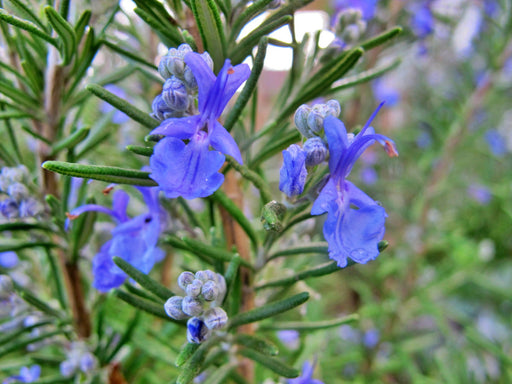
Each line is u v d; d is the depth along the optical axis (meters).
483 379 0.11
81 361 0.06
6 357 0.09
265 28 0.05
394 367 0.12
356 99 0.12
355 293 0.14
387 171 0.15
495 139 0.14
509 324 0.14
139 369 0.08
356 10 0.07
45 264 0.08
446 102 0.12
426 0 0.10
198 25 0.05
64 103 0.06
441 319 0.12
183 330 0.09
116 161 0.08
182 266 0.06
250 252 0.06
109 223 0.08
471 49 0.12
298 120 0.05
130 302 0.05
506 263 0.16
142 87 0.09
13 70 0.06
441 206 0.16
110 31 0.07
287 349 0.09
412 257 0.13
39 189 0.06
